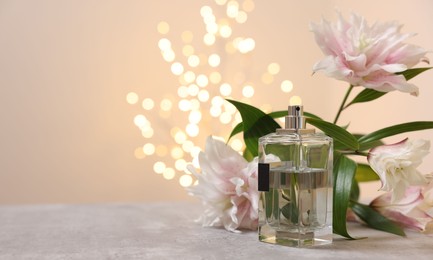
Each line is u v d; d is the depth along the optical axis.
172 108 2.39
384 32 0.81
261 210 0.80
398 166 0.75
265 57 2.45
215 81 2.42
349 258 0.69
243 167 0.88
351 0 1.88
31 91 2.33
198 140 2.40
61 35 2.33
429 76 1.40
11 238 0.84
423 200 0.85
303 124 0.78
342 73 0.77
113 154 2.38
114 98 2.37
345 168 0.83
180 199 2.41
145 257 0.71
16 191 2.34
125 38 2.36
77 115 2.36
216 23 2.42
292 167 0.76
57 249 0.76
